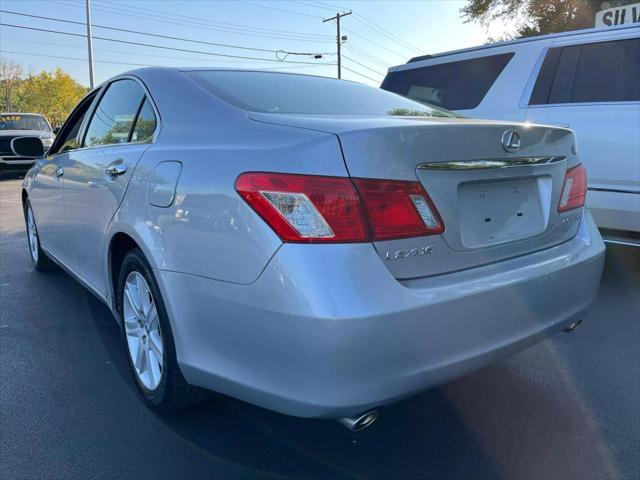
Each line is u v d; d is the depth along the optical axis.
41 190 4.49
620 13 8.37
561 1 18.81
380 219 1.98
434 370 2.03
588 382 3.15
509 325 2.26
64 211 3.87
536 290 2.36
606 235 4.57
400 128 2.06
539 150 2.54
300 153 2.01
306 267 1.89
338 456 2.50
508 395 3.02
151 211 2.51
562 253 2.63
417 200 2.07
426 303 1.98
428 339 1.99
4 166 16.17
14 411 2.83
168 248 2.37
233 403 2.91
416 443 2.59
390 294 1.93
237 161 2.16
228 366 2.16
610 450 2.52
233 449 2.54
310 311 1.85
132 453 2.50
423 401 2.96
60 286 4.93
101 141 3.43
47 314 4.21
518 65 5.15
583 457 2.48
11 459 2.45
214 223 2.15
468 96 5.49
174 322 2.38
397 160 2.04
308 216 1.93
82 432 2.65
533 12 19.59
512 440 2.61
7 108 70.75
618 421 2.76
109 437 2.61
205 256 2.18
